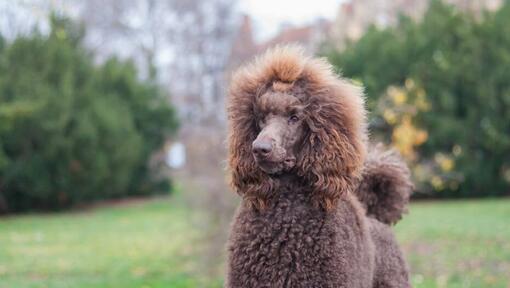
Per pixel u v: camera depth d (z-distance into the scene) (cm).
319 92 331
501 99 1900
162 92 2525
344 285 317
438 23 2030
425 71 1952
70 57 2003
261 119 333
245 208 338
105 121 1980
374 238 393
